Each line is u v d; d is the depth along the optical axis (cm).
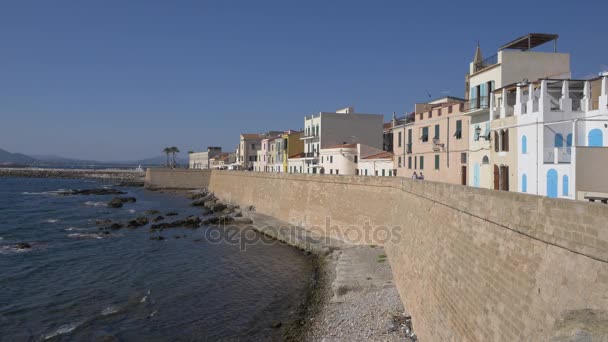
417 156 5681
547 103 2972
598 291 936
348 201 4884
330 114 8662
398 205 3700
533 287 1179
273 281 3762
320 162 8575
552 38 3950
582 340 857
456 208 1869
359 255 3906
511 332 1253
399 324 2455
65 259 4616
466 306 1614
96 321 2934
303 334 2580
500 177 3506
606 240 929
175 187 13688
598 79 3095
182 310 3125
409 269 2703
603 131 2866
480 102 4147
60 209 8712
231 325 2839
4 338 2664
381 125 8950
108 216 7744
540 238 1169
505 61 3875
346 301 2936
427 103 6475
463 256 1722
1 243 5344
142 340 2641
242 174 8719
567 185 2609
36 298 3388
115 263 4462
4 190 13250
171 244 5347
